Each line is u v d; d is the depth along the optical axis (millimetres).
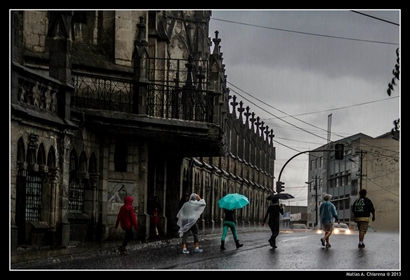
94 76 32938
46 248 26000
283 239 42188
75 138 31094
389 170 112875
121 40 35594
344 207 123812
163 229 41250
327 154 134875
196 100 36219
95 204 33062
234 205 28531
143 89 33625
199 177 56469
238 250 28609
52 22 27969
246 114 88688
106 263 21297
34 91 25531
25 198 25766
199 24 56375
